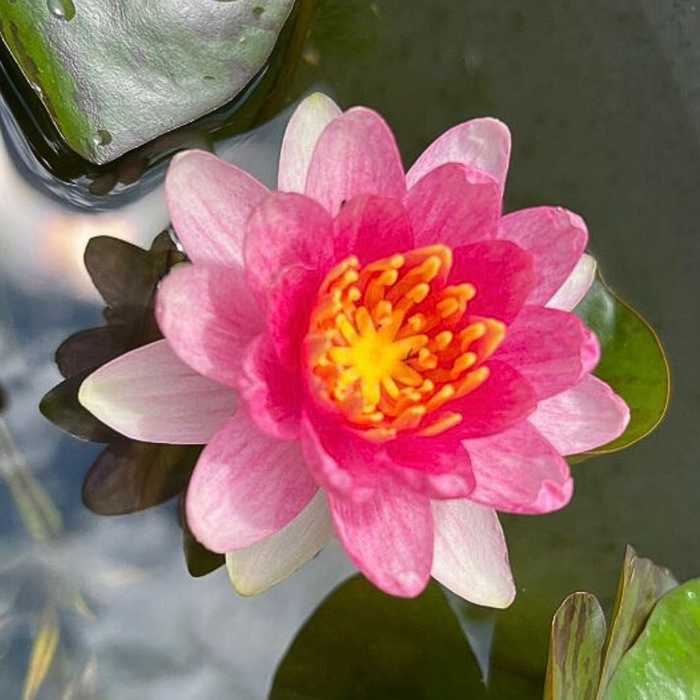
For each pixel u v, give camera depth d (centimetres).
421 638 45
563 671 42
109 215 44
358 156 40
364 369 41
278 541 42
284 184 42
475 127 42
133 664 42
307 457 38
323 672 43
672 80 51
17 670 42
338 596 44
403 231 40
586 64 50
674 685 44
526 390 39
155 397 41
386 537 40
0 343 43
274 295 38
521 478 40
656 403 46
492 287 40
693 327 51
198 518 39
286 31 46
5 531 42
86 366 43
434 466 39
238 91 45
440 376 41
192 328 39
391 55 48
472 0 49
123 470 43
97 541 43
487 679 45
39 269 44
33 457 43
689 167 51
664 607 45
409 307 41
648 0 51
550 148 50
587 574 47
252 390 38
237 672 43
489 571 42
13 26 43
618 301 47
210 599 43
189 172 40
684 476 49
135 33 44
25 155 44
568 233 41
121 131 44
